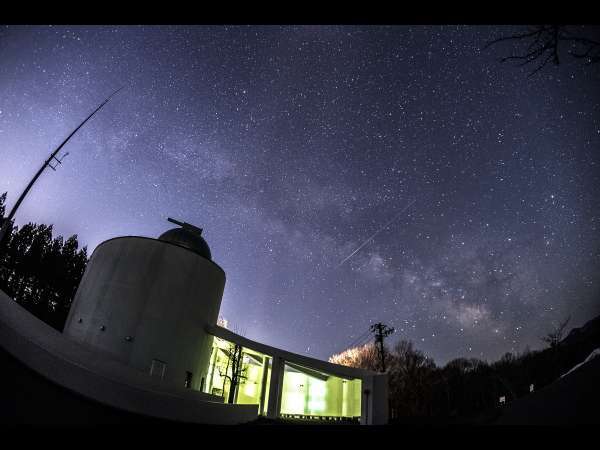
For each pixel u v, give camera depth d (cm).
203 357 2350
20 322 920
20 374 829
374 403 2180
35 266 3616
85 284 2262
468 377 5375
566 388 588
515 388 4250
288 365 2752
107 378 948
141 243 2269
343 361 5819
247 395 2873
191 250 2459
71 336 2091
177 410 1105
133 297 2133
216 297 2522
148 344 2070
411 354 5612
